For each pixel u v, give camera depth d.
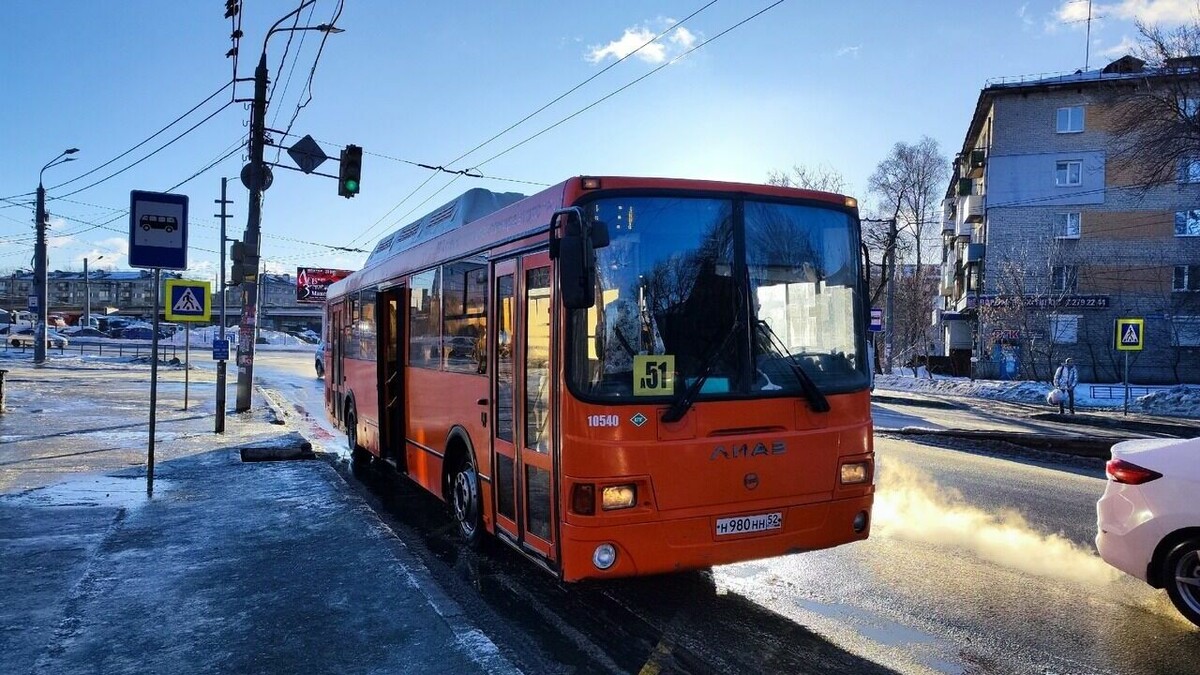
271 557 6.06
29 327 57.34
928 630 4.84
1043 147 38.62
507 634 4.78
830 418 5.09
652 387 4.66
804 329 5.11
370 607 4.96
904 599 5.39
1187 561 4.81
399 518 7.93
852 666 4.32
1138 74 23.55
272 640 4.45
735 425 4.79
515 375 5.45
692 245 4.89
